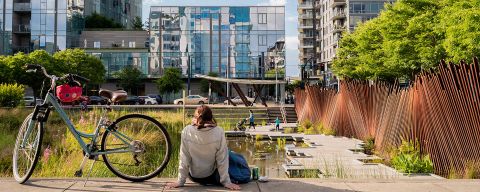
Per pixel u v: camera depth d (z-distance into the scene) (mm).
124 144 4855
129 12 92000
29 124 4789
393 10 27219
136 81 59750
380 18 31844
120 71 61938
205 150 4551
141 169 5062
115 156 5191
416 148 10617
